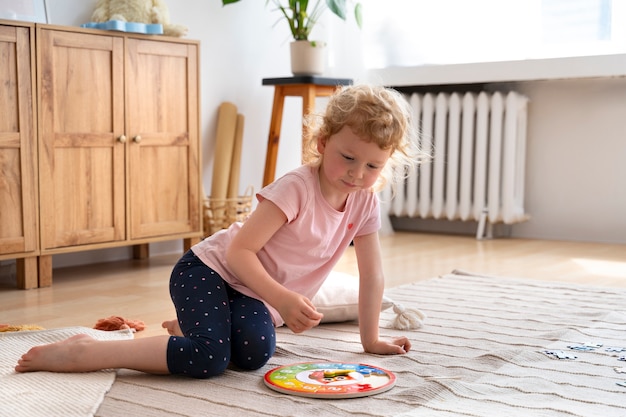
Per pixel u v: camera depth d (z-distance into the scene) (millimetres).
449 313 2096
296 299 1460
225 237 1655
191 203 3006
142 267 2951
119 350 1447
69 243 2615
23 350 1662
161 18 2930
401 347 1689
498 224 3920
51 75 2537
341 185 1491
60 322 2057
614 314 2059
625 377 1479
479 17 3674
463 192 3814
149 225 2861
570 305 2197
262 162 3748
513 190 3689
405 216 4199
